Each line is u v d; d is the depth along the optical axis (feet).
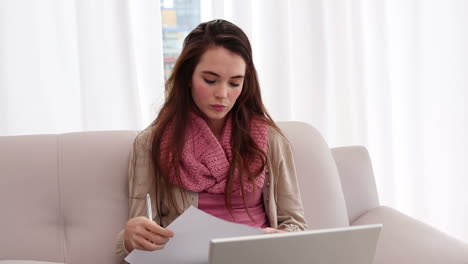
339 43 6.84
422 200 7.46
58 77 6.22
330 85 6.94
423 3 7.19
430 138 7.50
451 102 7.46
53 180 4.54
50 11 6.14
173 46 6.72
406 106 7.33
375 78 7.05
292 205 4.70
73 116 6.31
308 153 5.10
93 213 4.54
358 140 6.99
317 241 3.17
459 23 7.34
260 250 3.07
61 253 4.45
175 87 4.55
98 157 4.66
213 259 3.01
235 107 4.68
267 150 4.72
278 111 6.65
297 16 6.73
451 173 7.61
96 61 6.08
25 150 4.57
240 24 6.40
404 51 7.23
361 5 6.82
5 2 5.96
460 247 4.27
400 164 7.48
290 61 6.80
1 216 4.37
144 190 4.52
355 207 5.30
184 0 6.67
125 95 6.17
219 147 4.53
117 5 6.04
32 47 6.10
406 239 4.52
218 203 4.52
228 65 4.20
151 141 4.58
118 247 4.13
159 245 3.52
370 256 3.38
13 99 6.09
